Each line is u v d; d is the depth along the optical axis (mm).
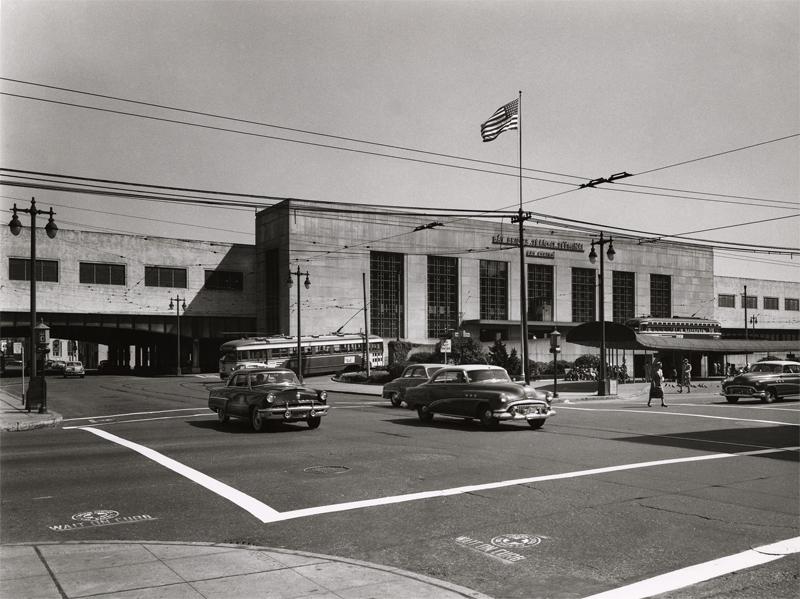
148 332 71000
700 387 44719
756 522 8156
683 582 6070
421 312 71500
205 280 71938
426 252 72125
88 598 5352
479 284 75312
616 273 84812
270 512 8711
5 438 17031
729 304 98375
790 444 15195
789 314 106375
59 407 27891
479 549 7086
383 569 6176
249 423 19797
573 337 47875
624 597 5723
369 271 69375
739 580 6117
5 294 61656
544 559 6750
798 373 30234
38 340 24984
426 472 11508
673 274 89062
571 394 35188
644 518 8352
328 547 7168
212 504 9195
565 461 12664
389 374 47344
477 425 19484
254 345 55438
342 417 22141
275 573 6043
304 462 12617
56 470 11914
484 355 53500
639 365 75875
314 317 65812
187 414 23781
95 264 66312
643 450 14180
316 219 66750
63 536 7645
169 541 7289
